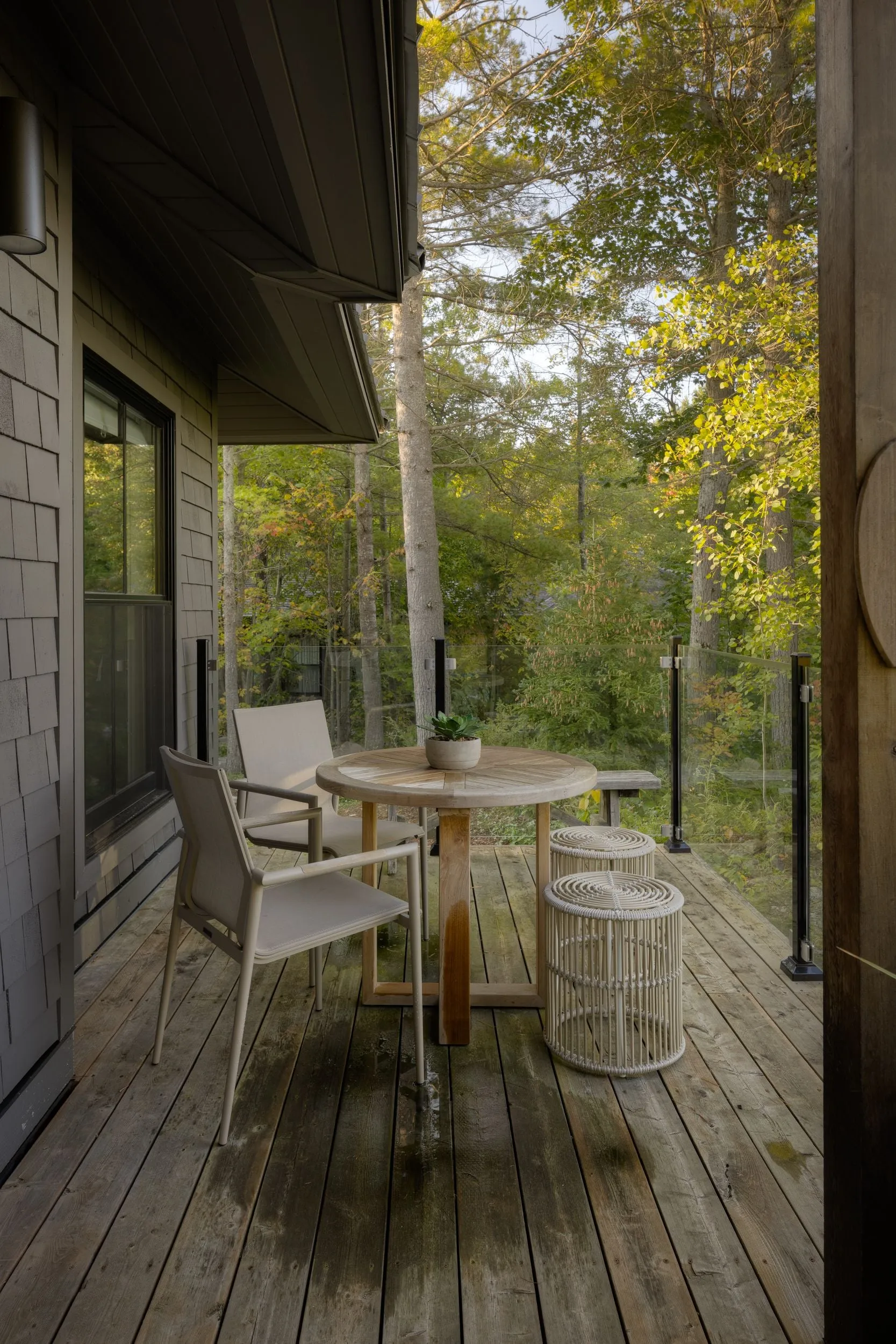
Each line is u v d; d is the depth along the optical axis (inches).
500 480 465.1
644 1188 72.5
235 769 232.7
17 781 79.0
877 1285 49.1
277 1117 83.5
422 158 337.1
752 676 144.5
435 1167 75.5
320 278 121.3
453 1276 62.6
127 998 111.1
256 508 488.7
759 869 142.7
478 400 455.5
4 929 76.0
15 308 78.7
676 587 502.6
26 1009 80.1
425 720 274.1
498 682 240.4
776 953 126.3
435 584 320.2
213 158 95.4
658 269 390.6
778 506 289.6
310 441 250.4
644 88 335.0
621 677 290.0
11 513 78.2
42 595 85.0
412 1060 95.3
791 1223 68.2
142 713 157.5
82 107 92.9
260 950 79.8
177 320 171.0
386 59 70.8
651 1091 88.4
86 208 120.6
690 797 182.4
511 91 331.6
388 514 527.5
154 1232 67.4
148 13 72.8
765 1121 82.7
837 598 51.1
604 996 101.2
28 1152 77.8
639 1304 59.8
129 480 150.5
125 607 148.0
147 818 155.0
